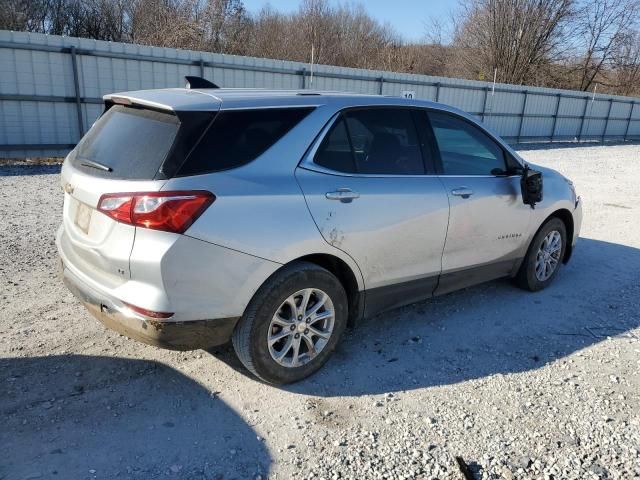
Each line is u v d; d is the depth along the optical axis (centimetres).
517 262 499
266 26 3538
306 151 345
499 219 457
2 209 759
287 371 347
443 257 420
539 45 3712
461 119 448
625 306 507
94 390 337
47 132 1244
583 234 776
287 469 280
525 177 472
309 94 370
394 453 295
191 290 298
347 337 423
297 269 335
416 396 348
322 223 339
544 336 439
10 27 2441
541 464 290
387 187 377
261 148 328
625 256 671
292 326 343
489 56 3797
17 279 498
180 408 325
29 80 1195
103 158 325
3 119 1182
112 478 268
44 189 924
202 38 2709
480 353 407
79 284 328
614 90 4169
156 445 293
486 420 326
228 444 297
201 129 308
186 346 310
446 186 414
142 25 2708
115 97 354
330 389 352
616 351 418
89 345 388
